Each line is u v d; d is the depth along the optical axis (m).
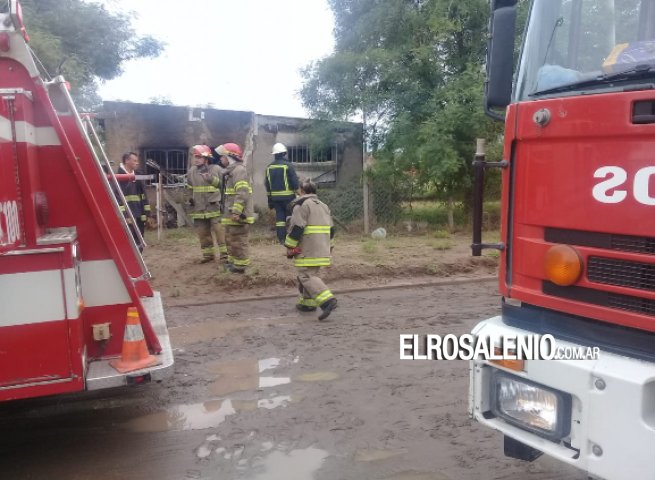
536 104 2.66
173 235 13.37
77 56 14.09
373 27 15.23
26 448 3.95
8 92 3.23
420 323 6.75
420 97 14.39
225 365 5.46
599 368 2.33
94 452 3.87
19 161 3.30
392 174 13.72
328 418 4.30
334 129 14.87
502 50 3.04
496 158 13.04
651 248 2.28
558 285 2.62
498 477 3.47
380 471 3.54
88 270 3.84
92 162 3.82
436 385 4.91
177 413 4.44
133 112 15.15
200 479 3.49
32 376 3.41
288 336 6.32
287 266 9.27
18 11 3.33
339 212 13.85
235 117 15.71
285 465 3.63
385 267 9.20
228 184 8.59
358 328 6.59
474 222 3.08
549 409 2.54
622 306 2.40
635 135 2.29
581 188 2.49
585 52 2.91
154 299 5.52
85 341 3.80
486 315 7.09
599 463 2.32
